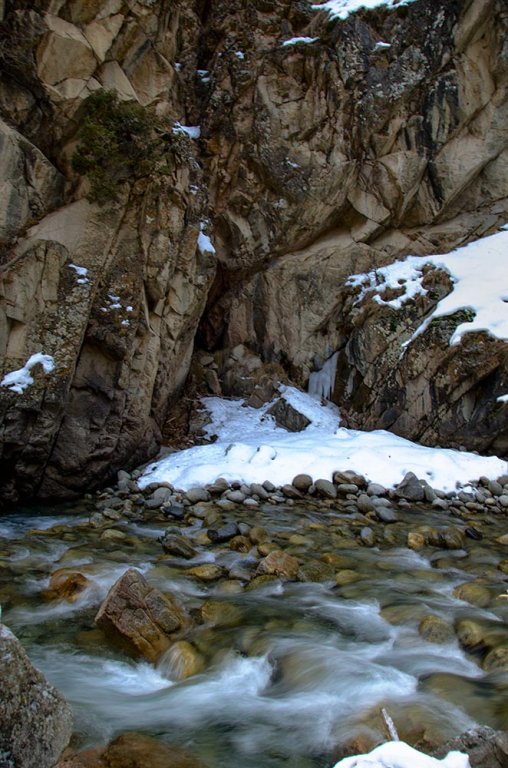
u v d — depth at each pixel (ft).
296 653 13.85
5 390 24.63
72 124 28.48
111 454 29.58
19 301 25.45
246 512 27.20
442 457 33.53
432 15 42.27
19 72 26.89
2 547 20.65
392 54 42.45
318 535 24.11
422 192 44.47
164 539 21.67
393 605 16.71
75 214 27.89
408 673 13.10
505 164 44.32
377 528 25.81
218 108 43.45
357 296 43.34
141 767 9.62
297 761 10.12
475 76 42.80
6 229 25.61
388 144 43.01
